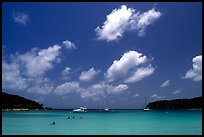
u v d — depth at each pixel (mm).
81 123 61500
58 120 72000
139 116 96625
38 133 40156
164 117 85875
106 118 82562
